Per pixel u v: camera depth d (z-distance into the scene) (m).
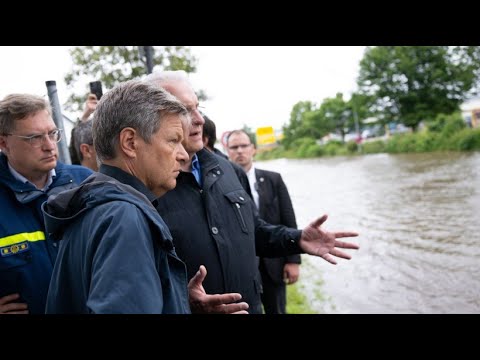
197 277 1.82
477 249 6.76
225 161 2.64
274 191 4.30
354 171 24.03
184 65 7.20
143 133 1.53
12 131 2.27
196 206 2.28
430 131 35.56
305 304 5.30
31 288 2.22
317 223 2.52
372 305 5.07
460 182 13.52
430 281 5.66
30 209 2.32
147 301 1.21
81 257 1.36
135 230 1.30
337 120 65.81
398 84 45.00
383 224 9.36
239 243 2.34
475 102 41.34
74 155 4.24
